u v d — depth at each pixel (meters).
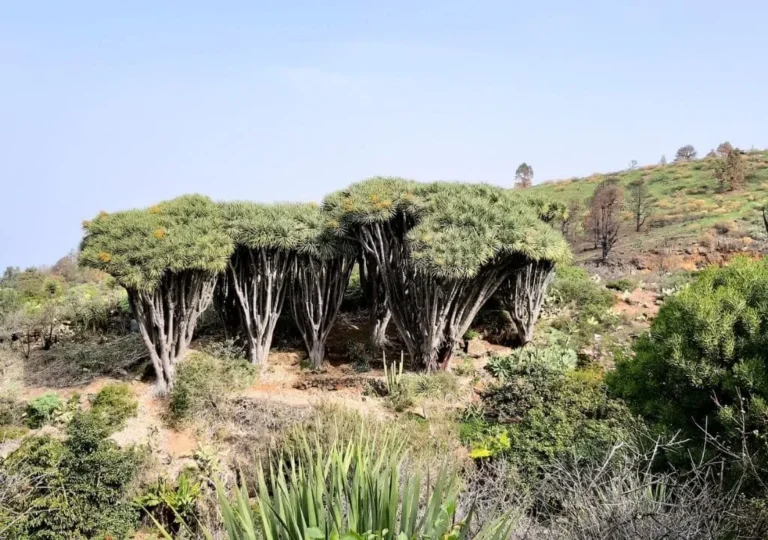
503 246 10.02
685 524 3.79
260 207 12.45
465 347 12.47
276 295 12.07
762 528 3.93
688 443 5.35
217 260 10.62
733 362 5.14
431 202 10.68
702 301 5.34
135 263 10.11
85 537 6.63
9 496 6.44
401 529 2.93
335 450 3.49
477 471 6.43
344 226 11.47
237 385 10.49
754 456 4.55
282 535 2.82
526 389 8.96
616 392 6.65
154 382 11.30
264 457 7.66
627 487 4.64
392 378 10.19
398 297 11.44
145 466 7.88
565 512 4.66
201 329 13.86
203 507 7.18
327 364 12.17
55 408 10.16
